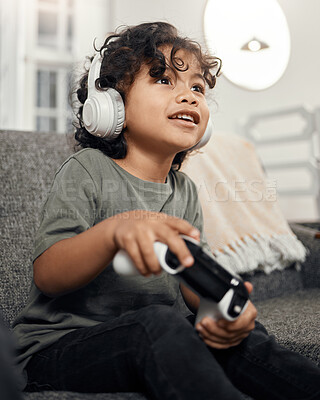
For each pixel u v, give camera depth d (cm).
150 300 75
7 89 344
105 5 363
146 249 51
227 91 324
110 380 58
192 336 53
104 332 60
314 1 319
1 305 93
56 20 352
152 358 52
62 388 62
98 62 77
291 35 321
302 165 229
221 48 162
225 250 129
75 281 62
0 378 36
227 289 53
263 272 139
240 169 156
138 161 77
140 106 73
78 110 89
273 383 60
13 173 106
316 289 141
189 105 72
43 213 69
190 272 52
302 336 86
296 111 232
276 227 146
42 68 349
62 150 116
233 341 60
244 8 164
